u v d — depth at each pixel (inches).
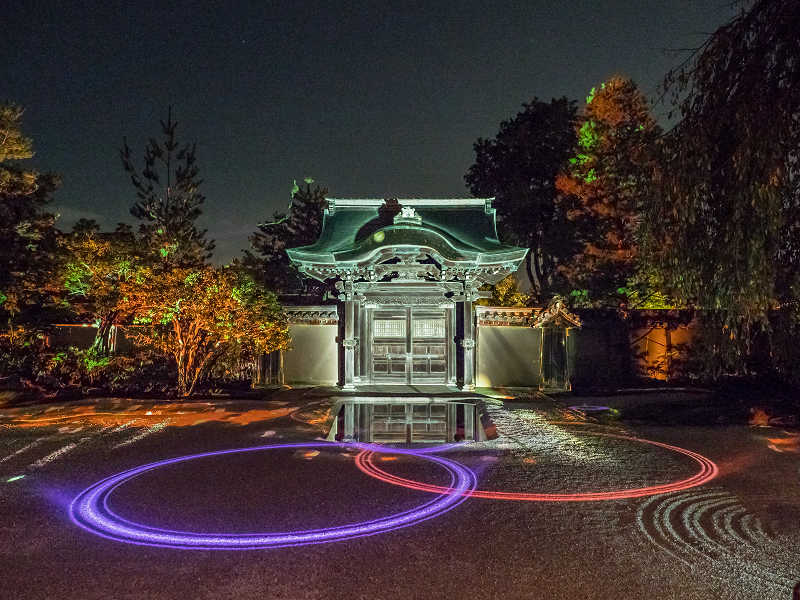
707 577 168.4
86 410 475.8
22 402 511.5
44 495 244.8
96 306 680.4
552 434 389.1
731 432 396.8
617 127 875.4
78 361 621.6
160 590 158.9
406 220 633.0
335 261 625.6
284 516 218.2
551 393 611.5
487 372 650.8
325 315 665.6
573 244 941.8
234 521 212.7
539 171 1173.1
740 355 263.1
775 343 327.9
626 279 868.0
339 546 189.5
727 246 216.5
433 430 403.9
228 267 590.2
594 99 896.9
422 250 627.2
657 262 262.8
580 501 238.8
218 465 298.2
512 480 271.1
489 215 721.0
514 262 635.5
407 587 161.2
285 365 659.4
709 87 213.8
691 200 224.4
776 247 210.7
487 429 408.2
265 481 267.4
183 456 318.0
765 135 195.6
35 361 611.5
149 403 511.5
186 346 574.9
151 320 549.0
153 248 782.5
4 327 645.9
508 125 1211.2
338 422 434.0
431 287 645.3
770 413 480.1
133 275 575.2
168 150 878.4
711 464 303.9
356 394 583.2
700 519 217.2
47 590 159.0
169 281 540.7
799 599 142.5
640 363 725.9
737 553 185.5
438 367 647.1
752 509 229.0
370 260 625.3
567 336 638.5
